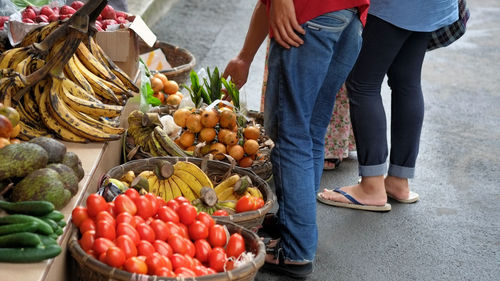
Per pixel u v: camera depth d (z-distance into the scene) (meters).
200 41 6.09
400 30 2.87
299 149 2.45
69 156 2.29
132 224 2.01
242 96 3.62
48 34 2.71
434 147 4.22
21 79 2.46
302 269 2.62
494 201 3.54
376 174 3.23
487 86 5.57
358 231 3.12
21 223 1.87
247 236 2.19
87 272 1.90
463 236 3.15
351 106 3.12
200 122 3.10
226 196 2.65
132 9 6.26
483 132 4.55
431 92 5.31
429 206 3.43
